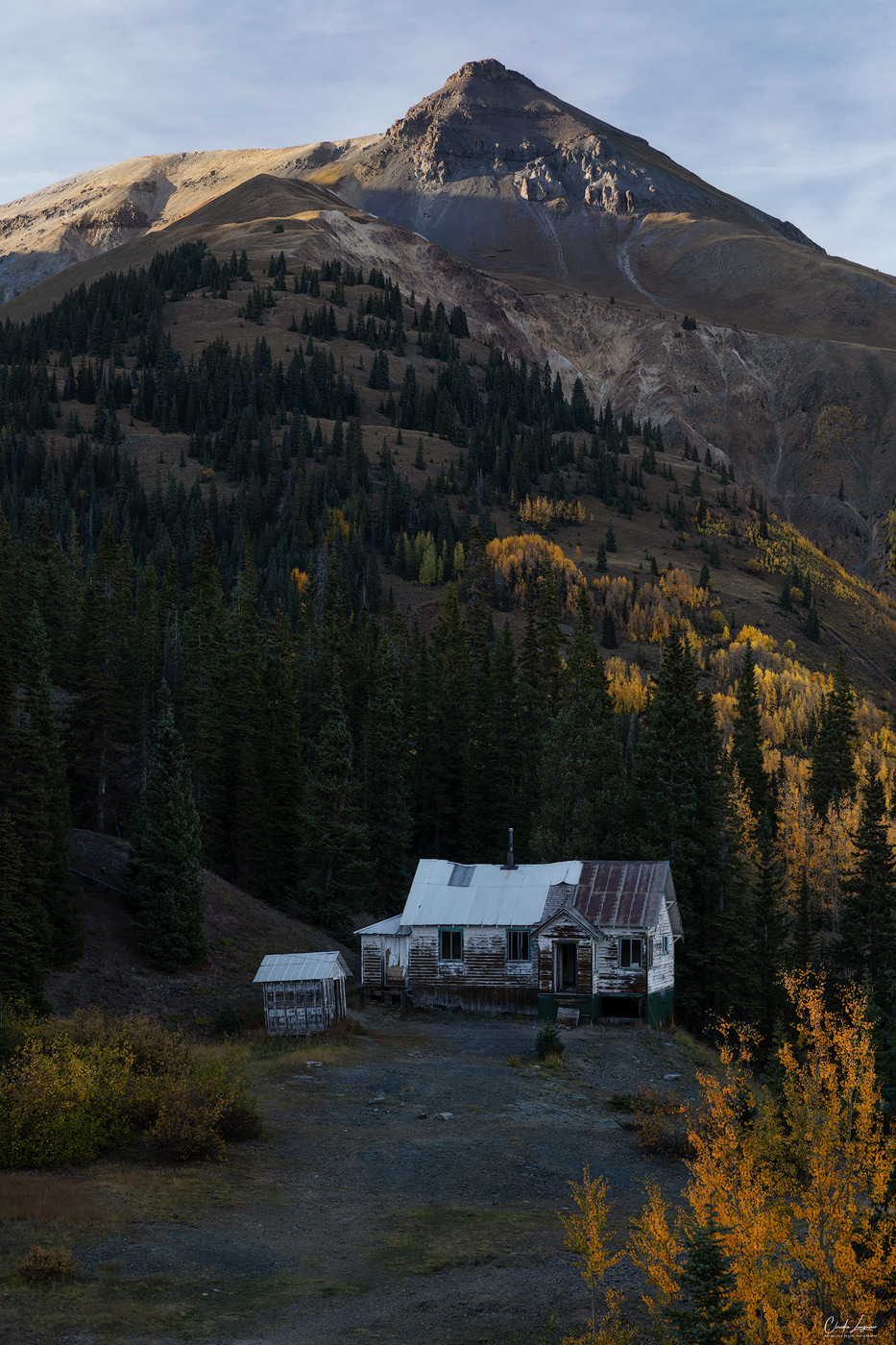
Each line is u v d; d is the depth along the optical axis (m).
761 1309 14.26
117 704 63.19
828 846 96.38
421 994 49.12
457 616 122.62
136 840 51.78
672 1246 14.90
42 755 43.47
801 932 64.62
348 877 63.12
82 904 50.28
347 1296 18.00
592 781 66.81
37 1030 30.31
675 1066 40.00
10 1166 23.75
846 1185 14.28
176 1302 17.31
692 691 64.12
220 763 66.94
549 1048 39.66
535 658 107.12
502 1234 21.48
